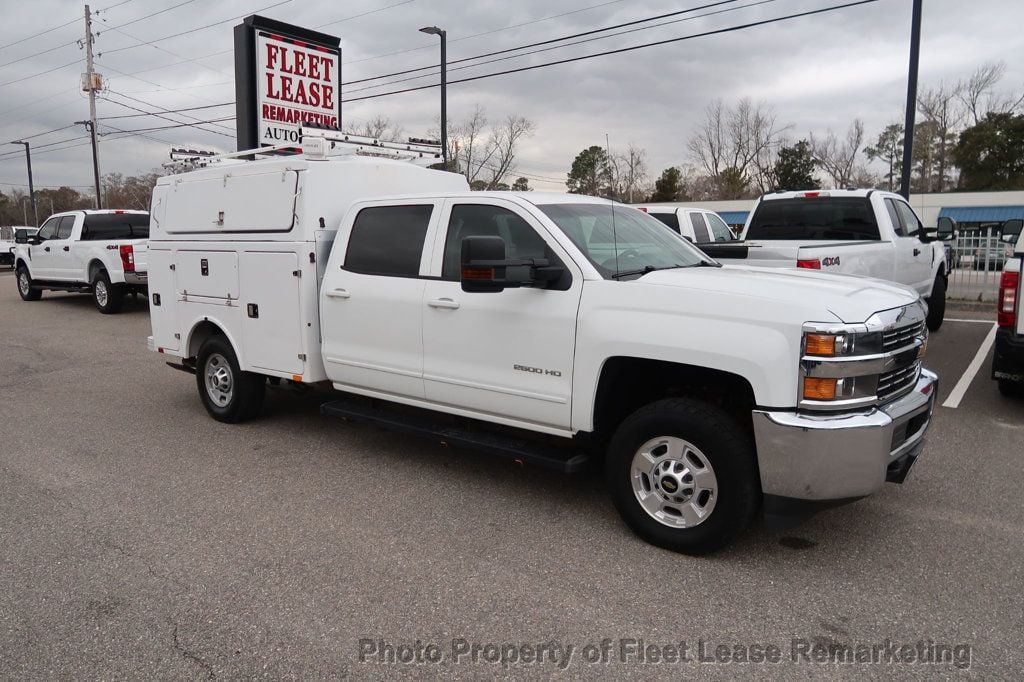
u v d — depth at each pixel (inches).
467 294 186.7
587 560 158.2
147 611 138.5
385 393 211.9
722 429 150.4
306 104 508.7
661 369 169.2
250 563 157.5
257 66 478.3
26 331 505.4
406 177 252.8
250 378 257.0
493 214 188.2
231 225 245.4
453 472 215.2
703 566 155.3
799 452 141.9
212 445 242.5
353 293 212.8
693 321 152.7
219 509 187.9
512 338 178.7
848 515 180.4
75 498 195.9
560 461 174.4
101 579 150.8
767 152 2230.6
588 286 168.1
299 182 223.0
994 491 195.3
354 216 217.3
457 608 139.2
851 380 142.6
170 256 272.8
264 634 130.8
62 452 236.2
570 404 170.4
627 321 160.2
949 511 182.5
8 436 255.0
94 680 118.0
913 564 155.3
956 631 130.4
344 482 207.2
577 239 177.2
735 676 118.3
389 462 224.4
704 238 506.9
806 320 142.2
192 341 273.7
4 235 1326.3
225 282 250.7
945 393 297.9
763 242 322.0
